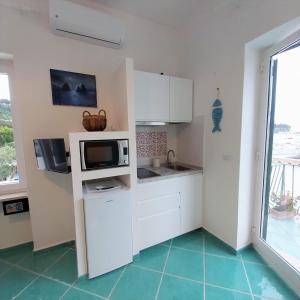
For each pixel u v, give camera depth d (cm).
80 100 209
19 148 206
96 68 216
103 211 164
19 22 179
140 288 159
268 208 194
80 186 160
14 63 180
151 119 219
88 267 165
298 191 167
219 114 205
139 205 193
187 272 176
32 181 197
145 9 221
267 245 185
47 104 196
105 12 215
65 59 200
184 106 240
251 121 187
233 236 200
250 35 166
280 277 167
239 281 164
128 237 180
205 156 231
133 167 184
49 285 163
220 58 200
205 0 199
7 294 155
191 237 232
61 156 170
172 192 214
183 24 251
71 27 184
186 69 252
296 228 171
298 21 136
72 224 219
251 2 163
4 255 201
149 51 248
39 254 203
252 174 196
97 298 151
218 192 215
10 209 198
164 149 276
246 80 177
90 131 177
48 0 182
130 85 173
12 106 199
